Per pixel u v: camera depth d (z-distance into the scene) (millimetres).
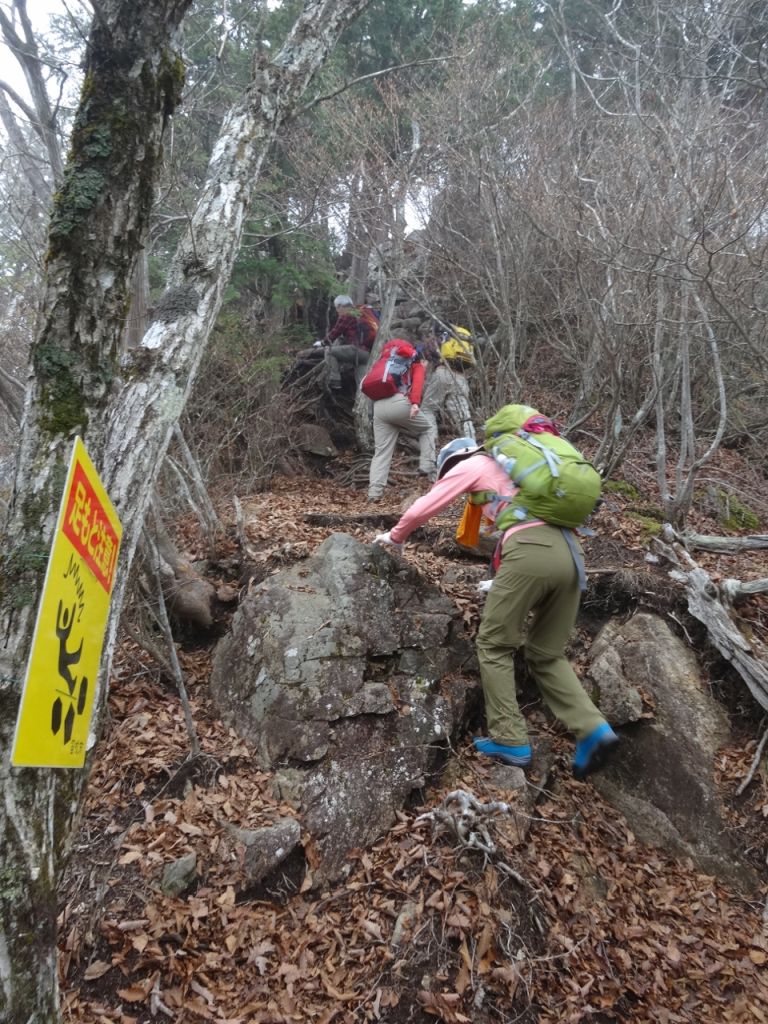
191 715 3660
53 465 1513
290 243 8281
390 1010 2602
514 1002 2693
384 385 6129
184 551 4797
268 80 2699
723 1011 2906
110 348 1598
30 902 1347
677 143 5754
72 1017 2439
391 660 3787
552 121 6977
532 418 3670
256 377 7309
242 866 2932
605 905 3207
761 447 7141
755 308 4762
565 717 3445
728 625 4141
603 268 5684
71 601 1475
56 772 1487
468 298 6996
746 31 7465
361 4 2998
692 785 3734
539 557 3334
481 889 2953
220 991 2590
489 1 9695
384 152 6621
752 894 3418
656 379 5215
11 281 5395
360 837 3154
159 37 1611
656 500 6023
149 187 1635
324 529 5137
